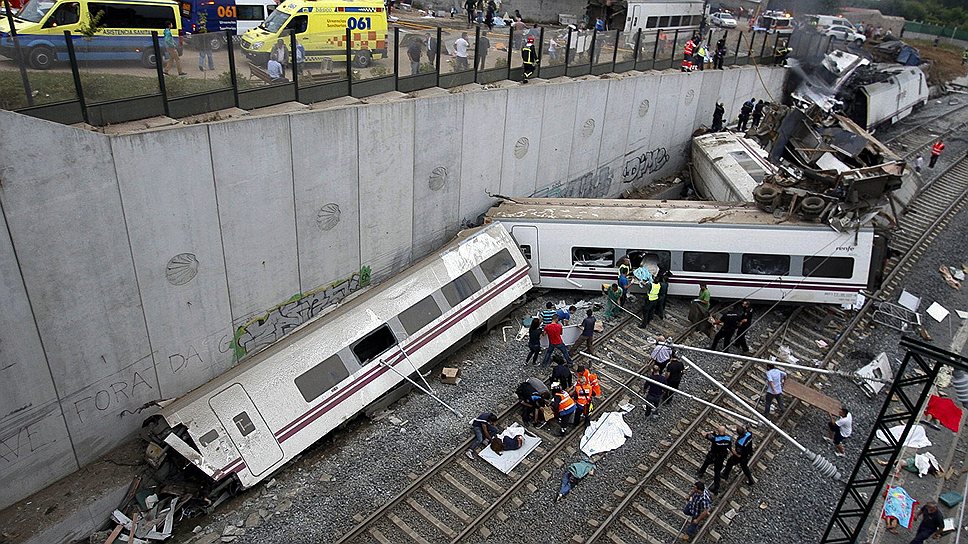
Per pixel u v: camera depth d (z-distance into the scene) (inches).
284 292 600.4
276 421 506.6
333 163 591.5
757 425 577.3
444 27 1096.8
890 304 771.4
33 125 386.3
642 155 1067.3
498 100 748.6
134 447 506.0
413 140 663.1
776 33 1344.7
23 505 445.7
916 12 2942.9
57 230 416.2
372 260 679.7
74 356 452.1
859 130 899.4
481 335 690.2
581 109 889.5
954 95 1872.5
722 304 757.9
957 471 536.4
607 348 669.3
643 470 521.7
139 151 445.1
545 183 888.3
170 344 517.7
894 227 829.8
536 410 557.0
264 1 876.0
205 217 505.0
